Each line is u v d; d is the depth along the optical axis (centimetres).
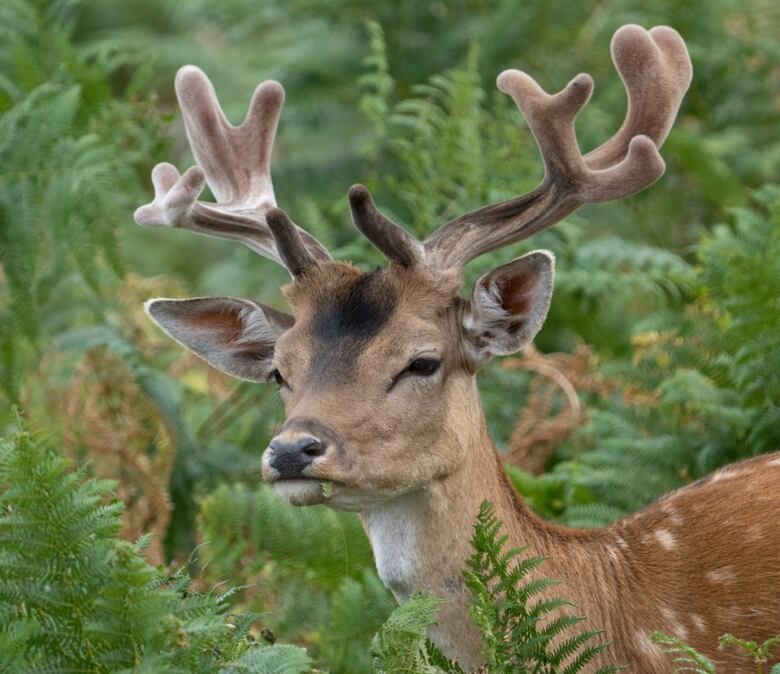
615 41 1021
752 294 1177
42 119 1347
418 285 950
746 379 1163
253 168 1118
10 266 1315
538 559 845
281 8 1847
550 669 842
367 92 1766
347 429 895
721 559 970
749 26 1764
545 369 1370
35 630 720
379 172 1711
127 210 1680
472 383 962
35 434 784
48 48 1533
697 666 932
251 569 1087
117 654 709
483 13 1812
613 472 1171
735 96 1742
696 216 1672
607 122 1645
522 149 1472
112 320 1419
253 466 1310
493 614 823
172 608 738
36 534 723
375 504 917
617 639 949
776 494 996
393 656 790
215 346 1041
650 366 1267
